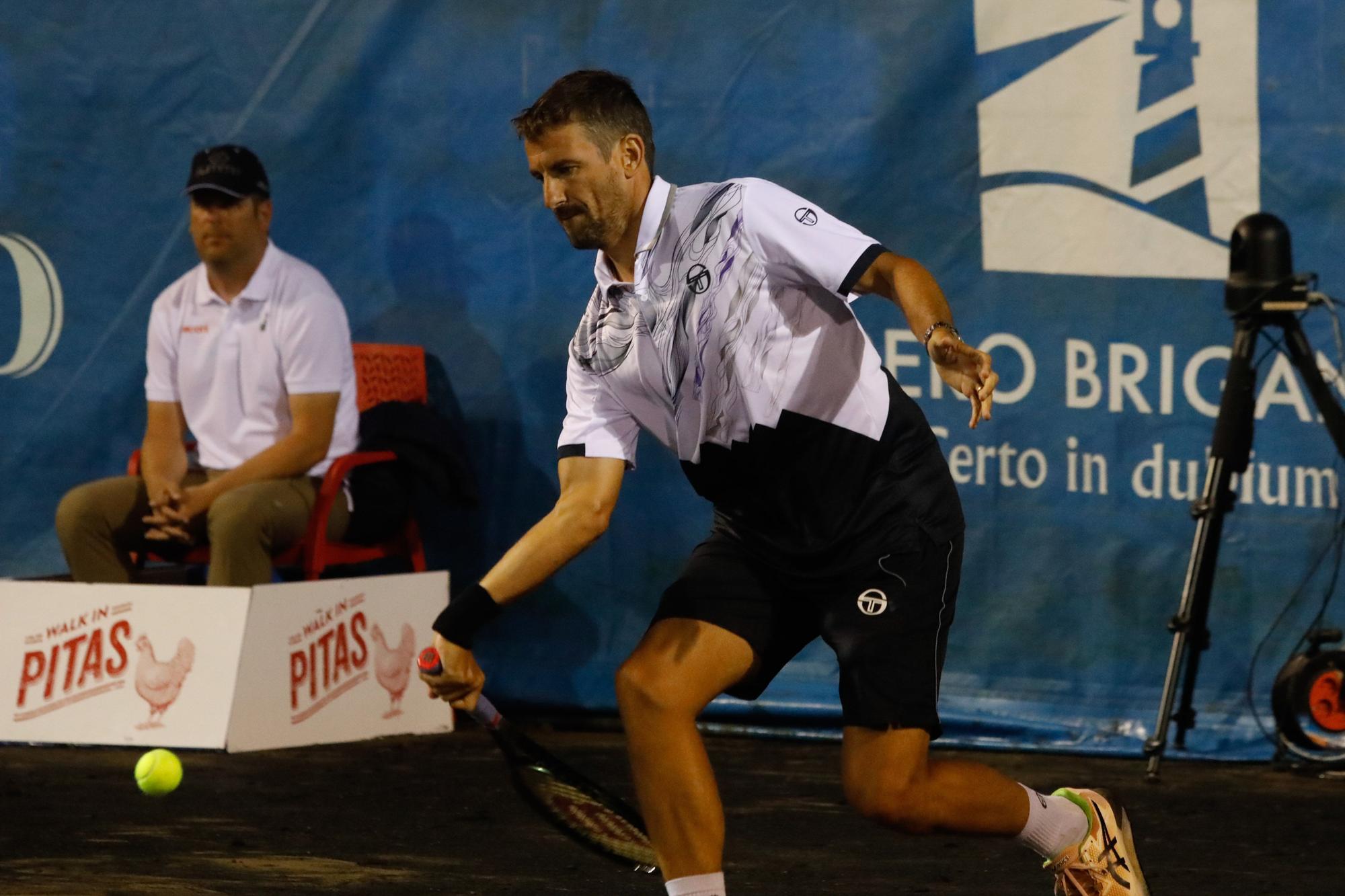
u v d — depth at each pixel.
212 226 18.75
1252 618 17.78
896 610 10.20
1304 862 13.52
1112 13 17.97
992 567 18.56
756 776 16.89
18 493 21.17
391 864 13.27
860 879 12.92
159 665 17.78
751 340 10.20
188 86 20.67
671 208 10.16
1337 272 17.56
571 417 10.92
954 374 9.18
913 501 10.37
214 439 19.41
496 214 20.08
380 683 18.62
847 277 9.87
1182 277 17.94
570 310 19.91
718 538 10.91
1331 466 17.52
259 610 17.62
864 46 18.72
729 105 19.20
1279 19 17.55
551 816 10.83
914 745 10.02
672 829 10.02
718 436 10.45
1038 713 18.38
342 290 20.61
